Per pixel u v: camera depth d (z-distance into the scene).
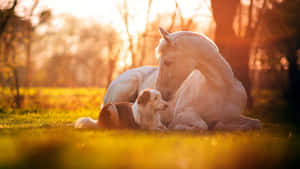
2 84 17.08
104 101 8.29
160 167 2.35
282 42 23.34
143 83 7.76
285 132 5.61
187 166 2.43
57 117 9.75
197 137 4.48
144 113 5.74
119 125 5.80
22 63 17.80
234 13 13.30
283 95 27.55
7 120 8.48
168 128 6.18
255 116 9.90
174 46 5.64
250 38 15.16
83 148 3.13
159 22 18.62
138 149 3.09
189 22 17.09
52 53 55.94
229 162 2.55
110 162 2.41
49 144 2.97
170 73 5.70
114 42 20.56
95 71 62.44
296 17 20.19
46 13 18.56
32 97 17.02
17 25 18.20
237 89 5.99
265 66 27.45
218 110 5.87
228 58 13.51
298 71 26.11
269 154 2.79
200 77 6.16
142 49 19.83
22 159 2.52
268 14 19.70
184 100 6.15
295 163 2.60
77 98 17.64
